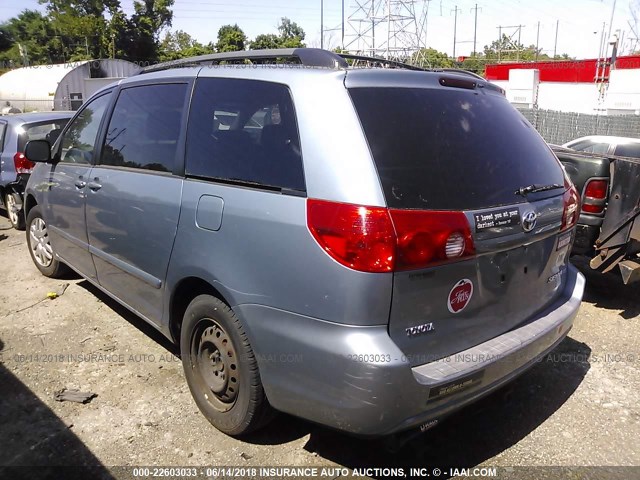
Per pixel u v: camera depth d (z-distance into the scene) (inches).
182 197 117.4
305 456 110.7
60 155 181.3
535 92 1111.0
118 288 150.1
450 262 93.6
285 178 98.4
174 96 130.6
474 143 105.8
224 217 106.1
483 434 119.6
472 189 99.6
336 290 88.8
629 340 166.4
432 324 94.4
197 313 115.7
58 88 959.6
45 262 209.2
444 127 103.0
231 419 112.2
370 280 86.9
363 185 89.2
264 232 98.3
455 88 112.8
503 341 105.3
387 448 101.3
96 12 2218.3
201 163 116.6
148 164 132.8
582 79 1209.4
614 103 967.0
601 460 111.6
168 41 2721.5
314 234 91.3
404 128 97.0
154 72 149.1
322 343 90.8
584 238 190.2
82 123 172.1
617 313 187.6
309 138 96.3
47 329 166.6
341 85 96.8
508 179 107.5
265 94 107.6
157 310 131.9
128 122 146.2
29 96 1093.8
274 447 113.3
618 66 1129.4
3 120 302.7
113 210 142.9
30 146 175.6
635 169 175.0
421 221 90.1
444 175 96.9
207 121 118.6
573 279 134.2
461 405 97.6
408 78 104.9
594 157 187.2
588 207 187.9
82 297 191.6
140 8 2127.2
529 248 110.3
